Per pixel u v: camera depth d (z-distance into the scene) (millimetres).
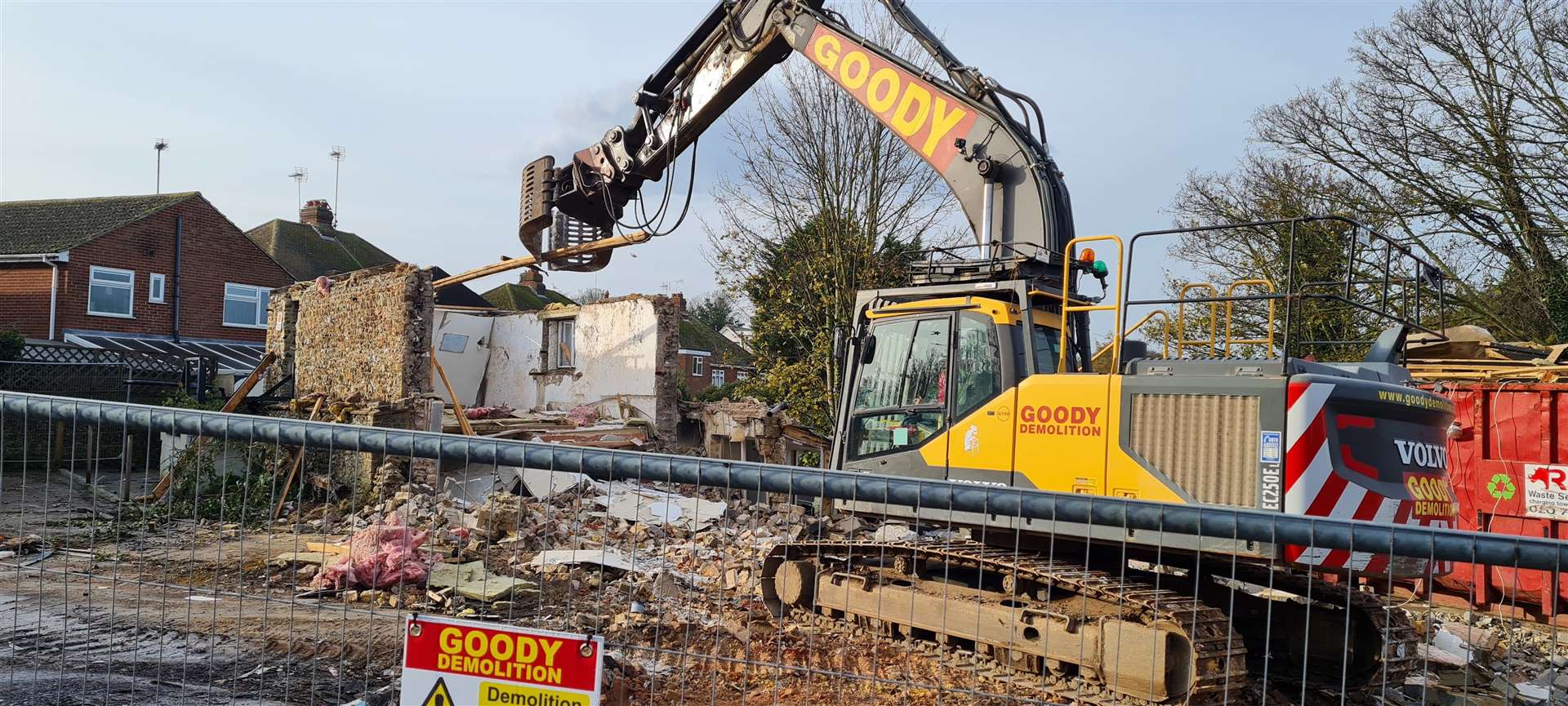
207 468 12953
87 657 5270
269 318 22141
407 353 16344
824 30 9820
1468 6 19641
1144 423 6414
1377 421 6281
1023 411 6926
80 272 25016
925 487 3293
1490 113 19812
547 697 3254
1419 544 2865
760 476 3396
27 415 4188
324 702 5445
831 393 21188
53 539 8984
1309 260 21031
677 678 6102
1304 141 22203
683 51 11094
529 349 21422
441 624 3354
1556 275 19312
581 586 9102
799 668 4930
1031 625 6508
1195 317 14883
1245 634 7406
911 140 9055
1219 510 3053
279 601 5605
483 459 3602
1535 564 2744
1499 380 10883
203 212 27984
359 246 37188
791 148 21500
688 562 10289
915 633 7391
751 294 22906
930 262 8289
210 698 5418
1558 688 7145
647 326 18859
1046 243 8078
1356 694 6727
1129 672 6000
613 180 11445
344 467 14562
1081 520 3166
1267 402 6000
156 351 25125
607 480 3521
